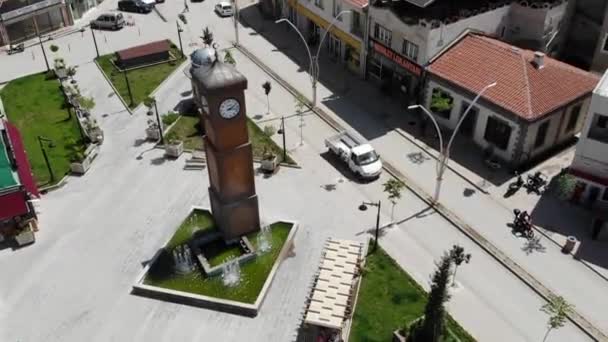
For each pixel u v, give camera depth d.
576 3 54.53
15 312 35.31
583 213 41.69
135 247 39.66
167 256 38.41
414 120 52.31
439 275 28.59
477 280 36.66
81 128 52.16
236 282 36.28
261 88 58.50
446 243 39.50
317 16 63.53
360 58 58.59
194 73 34.47
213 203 39.28
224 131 34.78
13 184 39.97
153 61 64.00
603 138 39.97
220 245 39.12
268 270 37.09
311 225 41.12
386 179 45.44
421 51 49.84
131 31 72.06
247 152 36.22
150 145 50.19
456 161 46.94
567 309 32.25
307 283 36.66
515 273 37.06
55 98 57.72
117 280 37.25
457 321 34.00
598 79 47.69
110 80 60.69
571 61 57.47
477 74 47.56
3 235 40.44
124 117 54.34
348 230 40.69
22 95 58.44
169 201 43.78
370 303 34.84
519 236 39.81
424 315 31.73
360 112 53.81
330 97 56.38
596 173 41.03
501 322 33.97
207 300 35.06
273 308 35.16
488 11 50.88
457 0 51.09
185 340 33.38
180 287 36.06
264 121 53.03
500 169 45.97
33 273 37.97
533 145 45.62
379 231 40.53
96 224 41.78
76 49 68.12
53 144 50.31
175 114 52.94
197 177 46.25
